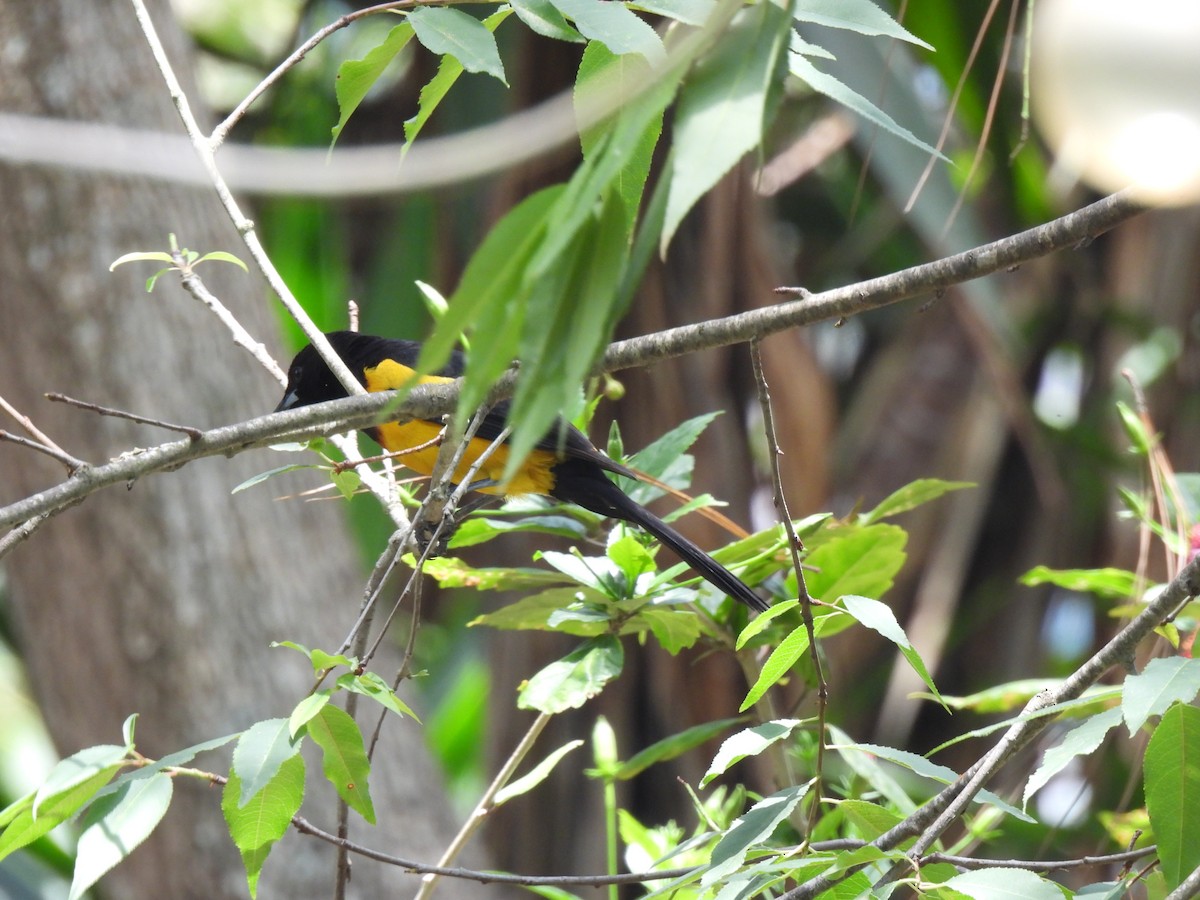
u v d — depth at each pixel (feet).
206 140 17.90
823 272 50.75
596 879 15.69
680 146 8.97
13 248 33.45
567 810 35.09
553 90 38.17
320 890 30.86
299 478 33.99
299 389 31.32
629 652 34.47
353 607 34.37
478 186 38.65
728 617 20.53
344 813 16.02
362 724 32.55
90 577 32.68
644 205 33.06
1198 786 12.64
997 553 46.80
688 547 22.36
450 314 9.06
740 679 33.42
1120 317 44.14
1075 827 29.32
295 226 46.65
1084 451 44.14
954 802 13.37
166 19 35.53
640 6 13.17
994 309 40.22
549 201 9.28
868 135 37.50
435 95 16.07
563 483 23.90
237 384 33.63
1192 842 12.71
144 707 32.27
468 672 49.01
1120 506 43.91
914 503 20.04
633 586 18.25
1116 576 21.39
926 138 37.55
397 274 43.50
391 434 27.81
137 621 32.24
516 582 19.67
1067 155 13.52
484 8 28.35
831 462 47.29
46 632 33.50
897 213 48.96
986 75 36.58
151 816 13.51
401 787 32.55
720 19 9.14
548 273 9.48
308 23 49.88
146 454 16.40
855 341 52.70
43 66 33.55
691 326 15.83
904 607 45.52
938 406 47.67
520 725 36.14
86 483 16.14
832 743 19.26
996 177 40.73
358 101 16.79
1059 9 10.25
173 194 33.71
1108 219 14.11
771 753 19.63
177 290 33.42
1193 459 42.32
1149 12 9.98
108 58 33.83
